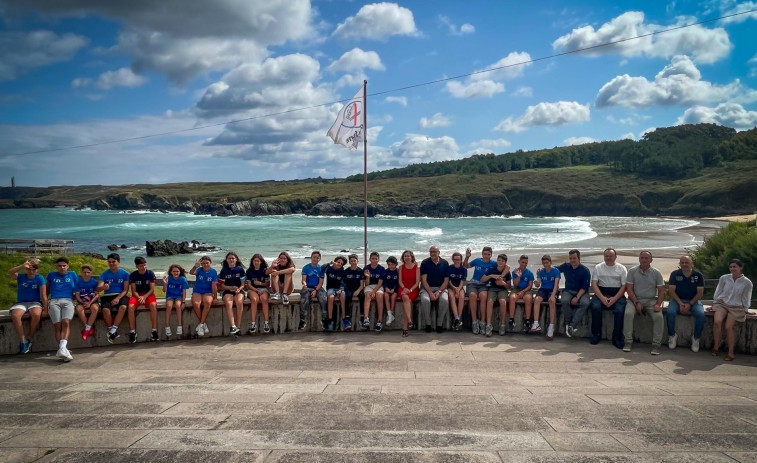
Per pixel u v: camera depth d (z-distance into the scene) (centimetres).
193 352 877
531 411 512
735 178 13312
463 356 837
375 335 1003
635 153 17662
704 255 1809
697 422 468
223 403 546
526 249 4278
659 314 855
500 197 14800
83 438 422
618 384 654
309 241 5775
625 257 3509
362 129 1416
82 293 912
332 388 622
